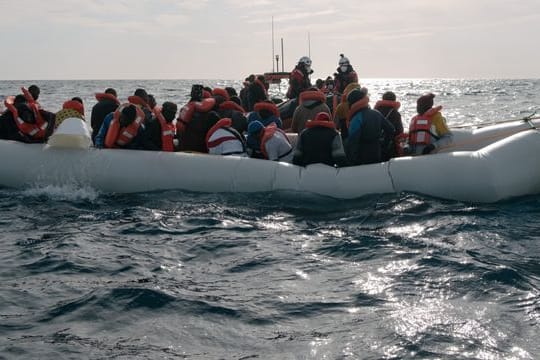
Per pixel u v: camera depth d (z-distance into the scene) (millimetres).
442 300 3508
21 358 2848
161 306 3496
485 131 7637
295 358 2855
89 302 3545
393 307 3430
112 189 6602
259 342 3035
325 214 5719
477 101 36219
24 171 6781
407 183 6168
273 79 16781
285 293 3709
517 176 6086
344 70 9789
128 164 6621
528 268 4062
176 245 4785
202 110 7117
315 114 7391
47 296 3656
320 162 6523
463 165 6078
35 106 7426
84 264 4281
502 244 4645
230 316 3359
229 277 4035
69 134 6824
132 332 3162
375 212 5672
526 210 5680
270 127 6934
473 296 3555
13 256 4484
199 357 2877
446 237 4855
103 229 5254
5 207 6051
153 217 5645
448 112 24656
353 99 6660
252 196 6309
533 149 6266
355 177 6238
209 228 5281
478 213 5570
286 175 6340
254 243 4824
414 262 4215
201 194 6406
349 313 3369
